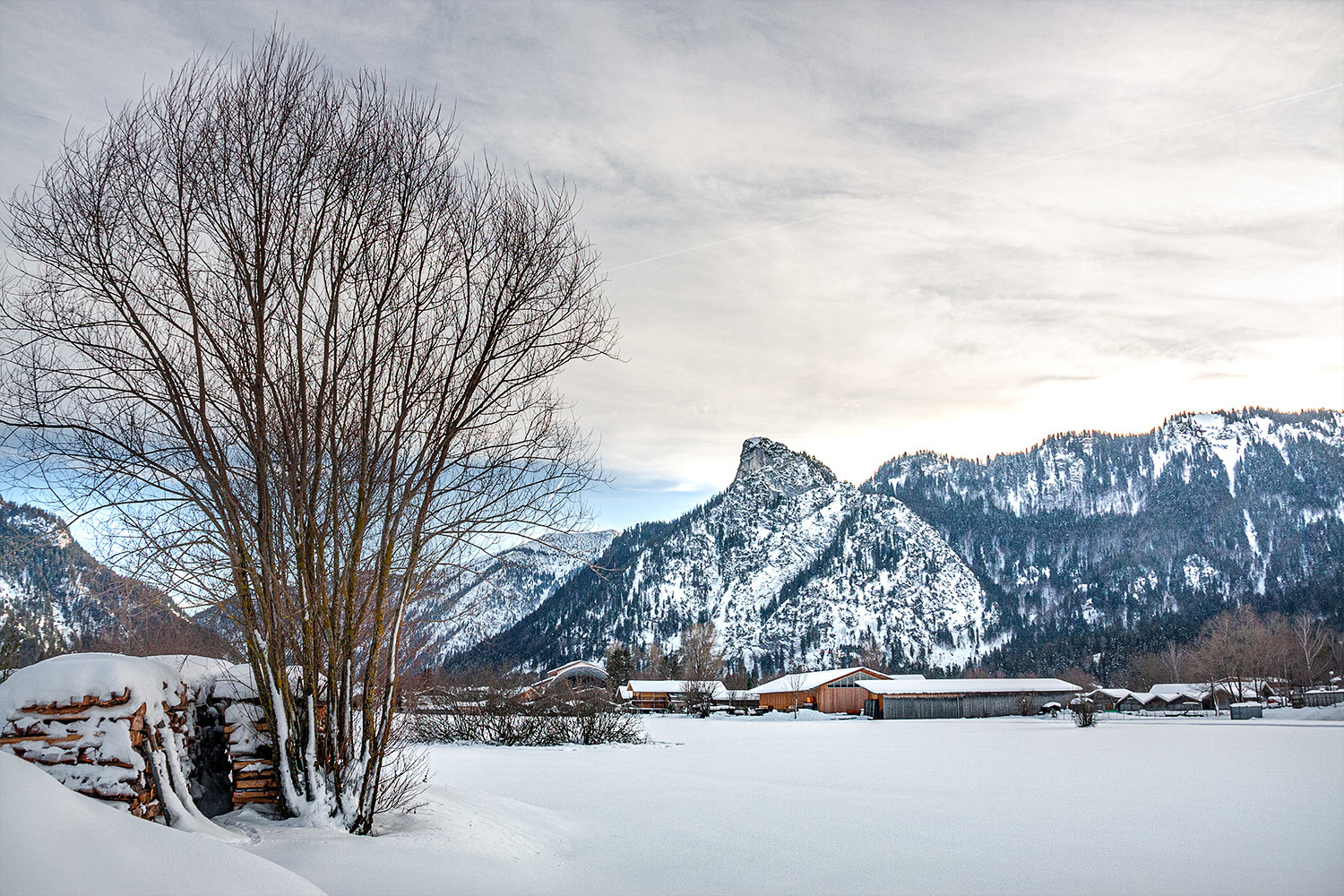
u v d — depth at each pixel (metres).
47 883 3.66
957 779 24.56
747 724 76.81
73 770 6.84
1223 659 99.19
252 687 9.88
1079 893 10.14
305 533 9.34
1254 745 39.34
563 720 39.28
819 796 19.86
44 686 7.04
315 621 9.38
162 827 4.92
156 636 10.66
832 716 94.31
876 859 11.97
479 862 8.94
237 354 9.35
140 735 7.43
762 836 13.79
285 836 8.35
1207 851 12.99
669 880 10.11
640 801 17.98
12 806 3.93
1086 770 27.61
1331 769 27.70
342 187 9.53
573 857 11.16
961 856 12.38
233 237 9.20
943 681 99.75
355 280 9.69
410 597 10.12
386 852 8.34
